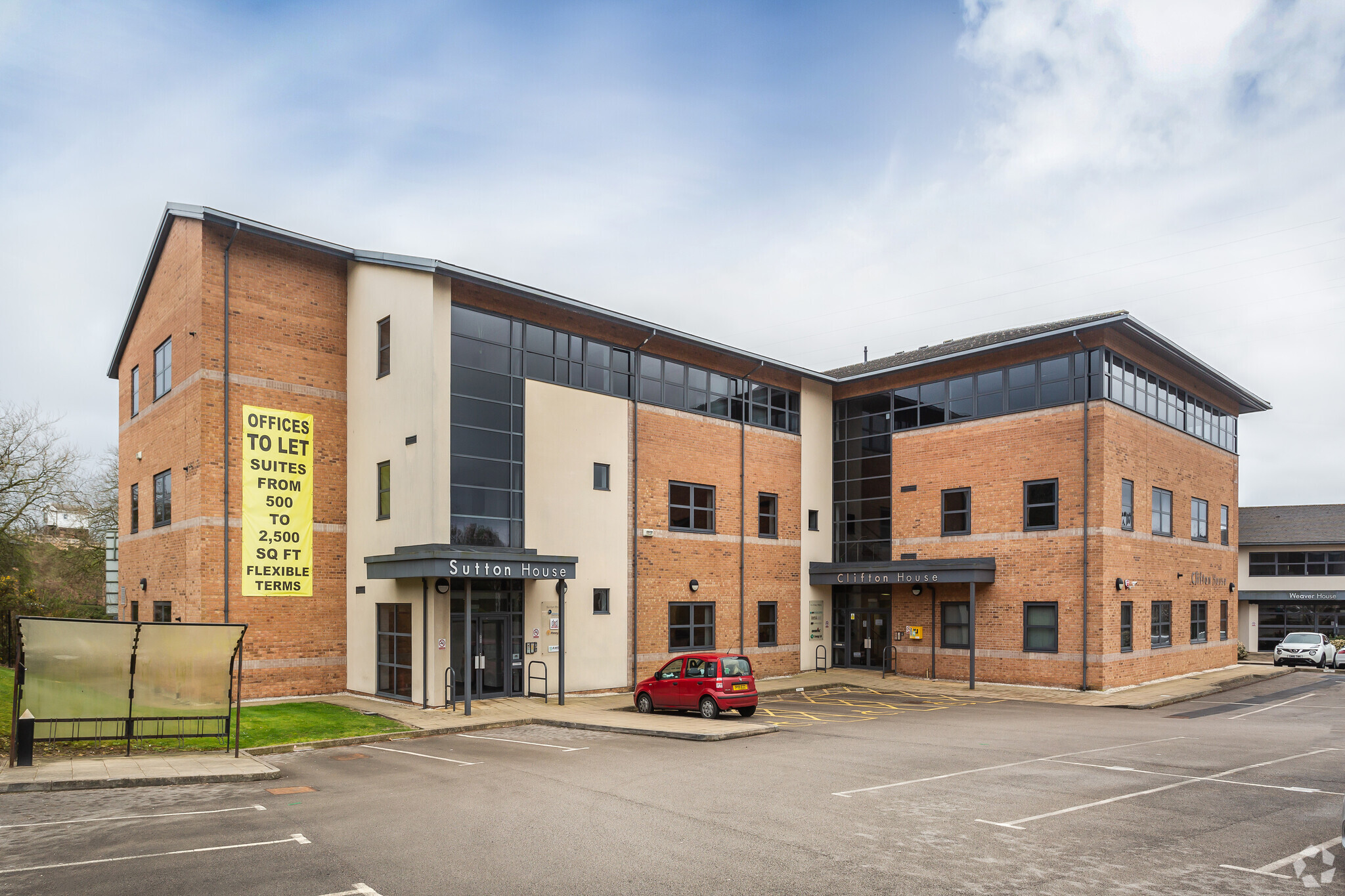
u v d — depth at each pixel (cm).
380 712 1892
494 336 2170
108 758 1390
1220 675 2870
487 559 1923
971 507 2708
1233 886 727
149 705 1441
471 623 2028
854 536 3064
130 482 2594
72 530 4016
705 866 786
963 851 829
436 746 1581
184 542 2102
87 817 1002
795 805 1035
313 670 2161
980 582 2605
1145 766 1295
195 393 2056
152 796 1134
